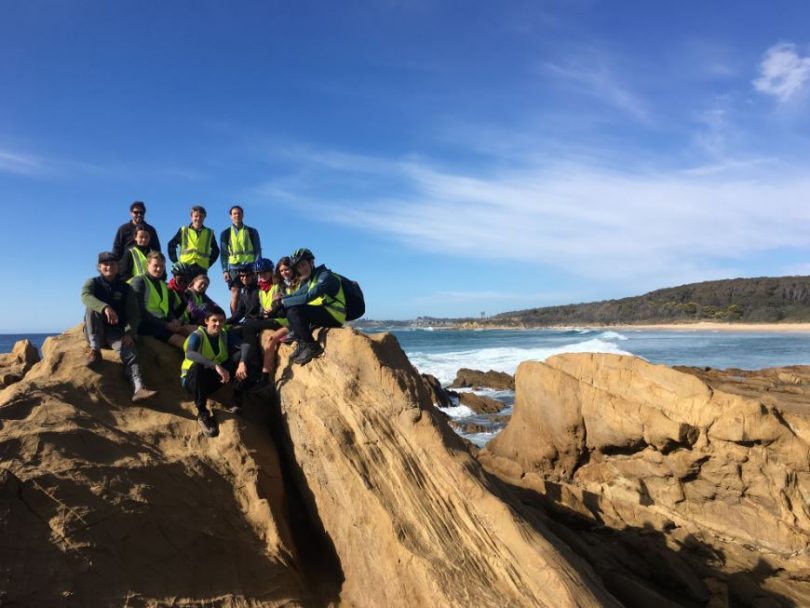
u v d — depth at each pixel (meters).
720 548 9.27
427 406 6.68
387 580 5.57
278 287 8.15
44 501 4.81
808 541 9.09
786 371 22.16
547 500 10.26
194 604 5.02
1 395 5.80
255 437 6.59
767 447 9.62
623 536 8.90
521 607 5.17
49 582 4.51
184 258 9.59
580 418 11.36
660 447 10.42
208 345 6.51
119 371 6.57
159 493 5.43
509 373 34.66
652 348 51.09
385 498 5.93
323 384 6.79
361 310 7.72
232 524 5.70
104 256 6.55
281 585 5.54
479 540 5.70
